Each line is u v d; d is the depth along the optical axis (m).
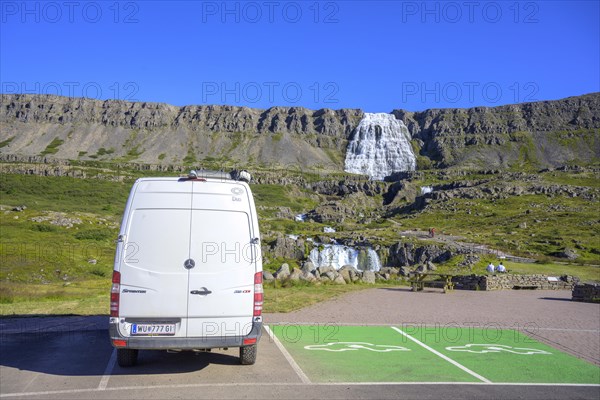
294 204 167.25
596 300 20.55
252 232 8.39
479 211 139.12
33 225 80.00
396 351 10.42
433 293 22.41
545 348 11.20
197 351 9.89
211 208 8.26
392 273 30.89
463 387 7.91
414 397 7.28
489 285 25.14
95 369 8.53
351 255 81.31
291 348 10.41
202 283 7.99
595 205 139.75
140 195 8.13
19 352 9.76
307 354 9.91
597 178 175.50
